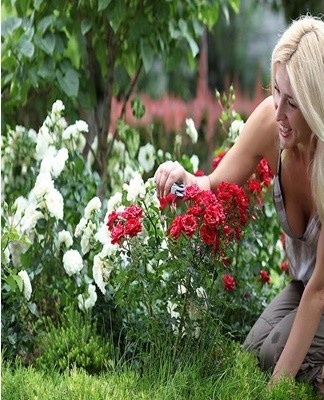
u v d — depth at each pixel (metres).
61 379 3.55
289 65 3.34
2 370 3.62
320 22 3.42
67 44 4.88
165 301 3.70
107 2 4.64
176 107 9.79
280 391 3.51
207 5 5.19
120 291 3.65
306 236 3.78
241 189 3.75
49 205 3.97
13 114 5.36
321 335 3.79
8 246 4.09
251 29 16.12
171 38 5.13
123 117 5.33
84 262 4.13
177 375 3.50
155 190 3.92
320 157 3.42
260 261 4.40
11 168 4.67
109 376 3.61
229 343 3.97
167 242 3.62
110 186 5.16
